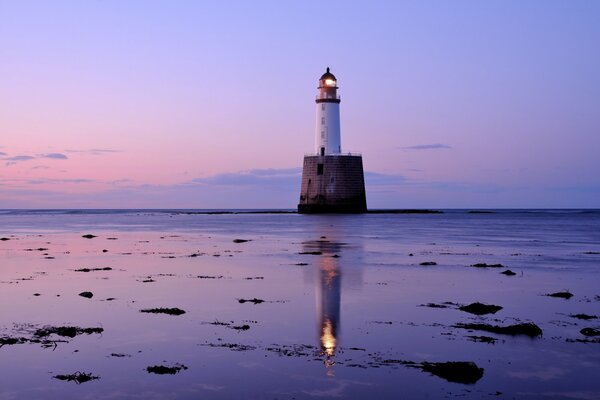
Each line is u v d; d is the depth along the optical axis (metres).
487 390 12.72
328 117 106.75
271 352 15.35
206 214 191.88
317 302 22.30
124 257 40.03
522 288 26.09
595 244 53.50
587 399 12.27
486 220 124.06
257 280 28.17
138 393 12.59
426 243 53.72
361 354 15.19
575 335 17.23
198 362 14.56
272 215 164.12
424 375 13.61
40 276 29.70
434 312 20.47
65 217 159.25
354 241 55.97
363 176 109.88
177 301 22.48
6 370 14.02
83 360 14.76
